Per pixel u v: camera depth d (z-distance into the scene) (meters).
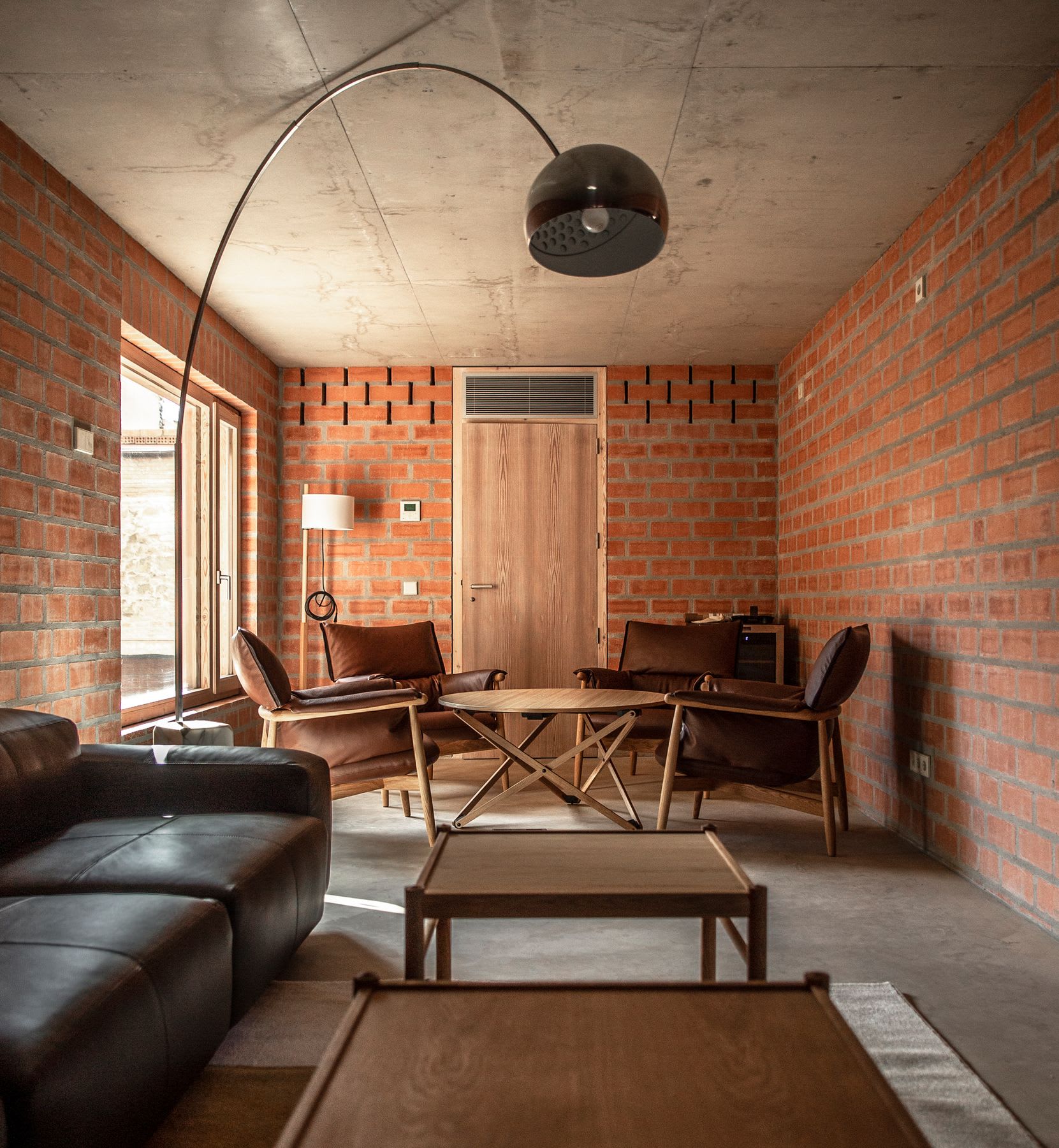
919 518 3.58
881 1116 0.94
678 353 5.66
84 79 2.66
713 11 2.37
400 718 3.71
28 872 1.92
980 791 3.06
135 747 2.61
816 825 3.96
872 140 3.02
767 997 1.22
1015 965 2.39
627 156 1.98
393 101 2.79
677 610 5.88
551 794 4.57
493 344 5.45
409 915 1.56
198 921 1.69
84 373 3.31
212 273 2.83
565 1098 0.97
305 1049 1.91
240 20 2.40
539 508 5.90
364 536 5.89
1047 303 2.64
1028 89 2.71
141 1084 1.41
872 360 4.15
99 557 3.36
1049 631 2.63
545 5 2.34
